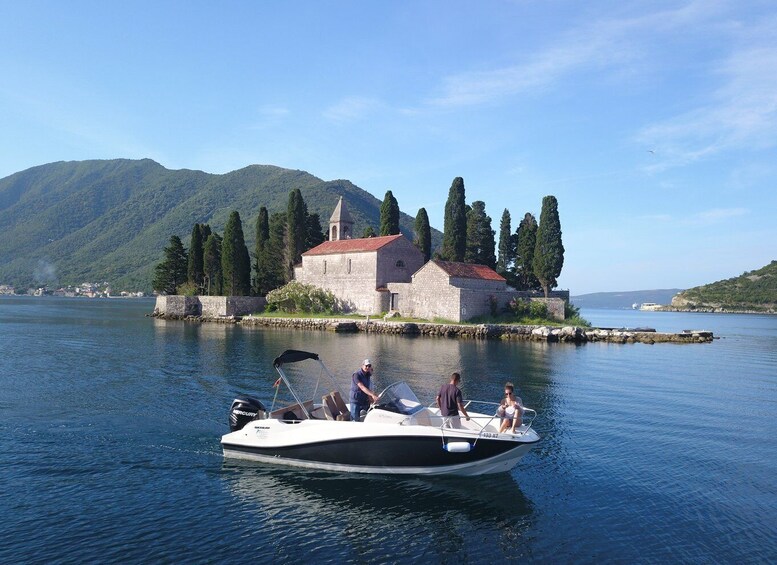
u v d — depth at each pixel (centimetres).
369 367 1523
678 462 1516
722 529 1109
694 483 1358
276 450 1435
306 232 9062
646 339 5609
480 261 8762
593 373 3142
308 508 1190
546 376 2975
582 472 1430
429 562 974
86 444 1568
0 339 4434
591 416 2048
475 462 1342
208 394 2247
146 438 1636
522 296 6594
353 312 7081
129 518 1112
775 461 1534
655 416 2066
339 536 1066
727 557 998
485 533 1088
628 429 1862
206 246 9038
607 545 1042
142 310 11294
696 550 1023
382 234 8494
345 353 3828
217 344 4238
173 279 9869
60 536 1027
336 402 1565
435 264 6181
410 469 1358
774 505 1228
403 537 1068
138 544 1005
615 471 1438
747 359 4131
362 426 1364
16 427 1720
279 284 8875
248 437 1464
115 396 2181
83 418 1839
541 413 2086
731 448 1655
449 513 1177
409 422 1379
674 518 1159
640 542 1053
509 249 9100
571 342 5288
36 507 1150
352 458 1379
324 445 1393
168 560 953
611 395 2466
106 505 1172
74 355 3450
